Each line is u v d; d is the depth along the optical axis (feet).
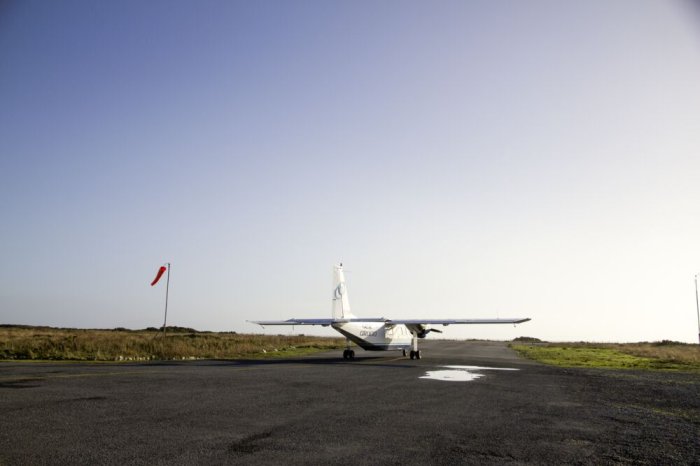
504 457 26.27
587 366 101.96
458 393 52.44
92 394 44.96
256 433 30.42
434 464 24.63
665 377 76.89
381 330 119.55
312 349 165.27
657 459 26.73
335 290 118.01
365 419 35.91
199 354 119.85
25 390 46.62
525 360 121.29
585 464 25.44
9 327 321.11
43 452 24.84
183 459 24.27
